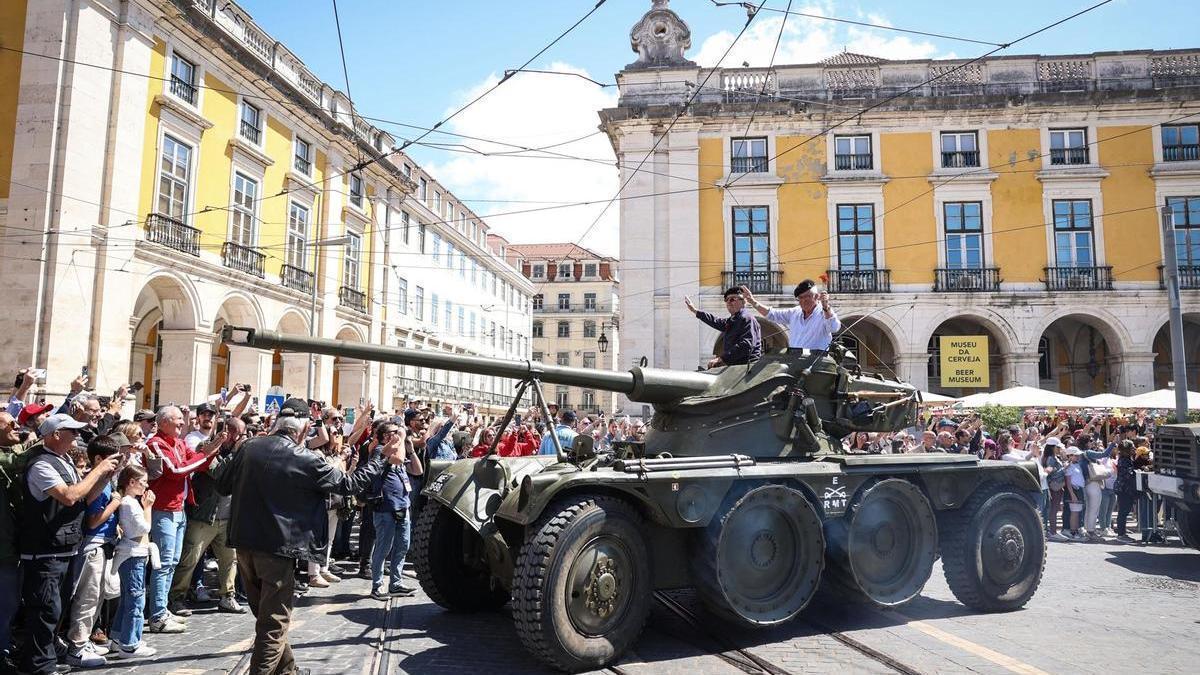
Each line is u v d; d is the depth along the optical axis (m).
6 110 16.41
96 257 16.66
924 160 23.69
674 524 5.48
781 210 23.69
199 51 19.91
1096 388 25.23
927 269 23.41
